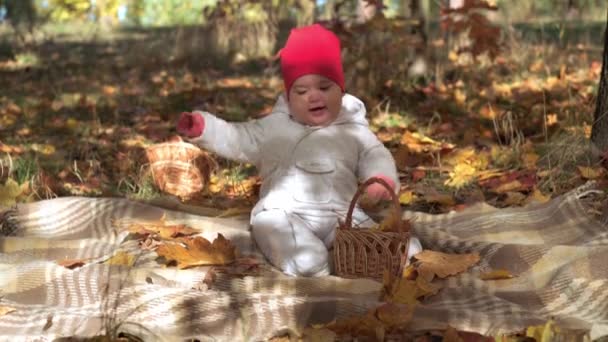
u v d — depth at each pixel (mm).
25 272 2758
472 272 2904
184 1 9312
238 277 2816
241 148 3049
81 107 5324
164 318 2574
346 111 3121
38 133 4668
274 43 7242
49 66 6984
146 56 7410
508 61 6422
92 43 8250
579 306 2676
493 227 3195
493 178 3723
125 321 2504
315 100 2998
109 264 2840
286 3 7531
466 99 5234
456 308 2635
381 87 5324
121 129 4727
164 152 3674
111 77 6551
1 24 8750
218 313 2588
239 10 7227
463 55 6395
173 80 6242
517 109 4863
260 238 2943
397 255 2775
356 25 5070
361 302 2590
